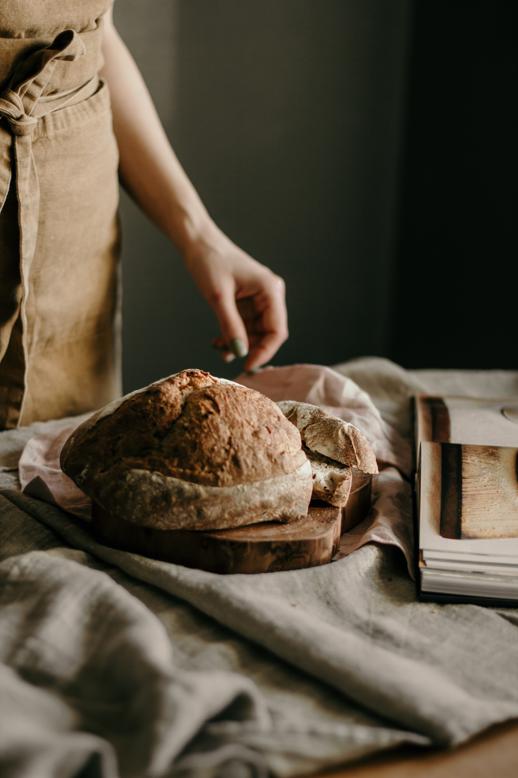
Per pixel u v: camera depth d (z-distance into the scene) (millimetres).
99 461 665
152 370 2051
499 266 2117
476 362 2207
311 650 550
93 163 987
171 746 451
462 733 502
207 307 2066
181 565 654
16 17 843
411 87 2131
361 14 2047
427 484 734
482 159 2096
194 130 1966
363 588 668
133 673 497
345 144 2129
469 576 655
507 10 1976
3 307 943
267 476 650
